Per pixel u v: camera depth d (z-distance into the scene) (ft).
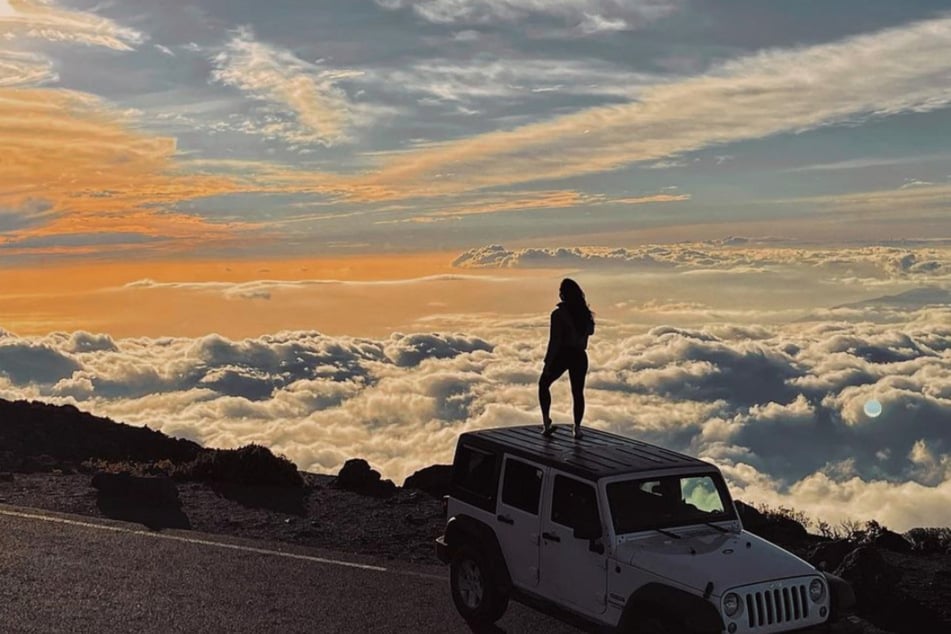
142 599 33.60
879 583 36.42
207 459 57.98
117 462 64.80
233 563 39.19
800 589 26.53
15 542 40.09
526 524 31.22
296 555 41.34
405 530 47.47
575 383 35.01
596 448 32.30
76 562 37.68
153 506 49.24
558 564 29.89
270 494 53.93
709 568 26.43
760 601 25.86
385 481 58.08
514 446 32.60
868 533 47.29
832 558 39.73
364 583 37.78
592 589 28.71
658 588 26.45
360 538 45.60
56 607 32.14
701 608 25.23
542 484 30.83
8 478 54.13
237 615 32.53
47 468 60.03
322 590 36.32
